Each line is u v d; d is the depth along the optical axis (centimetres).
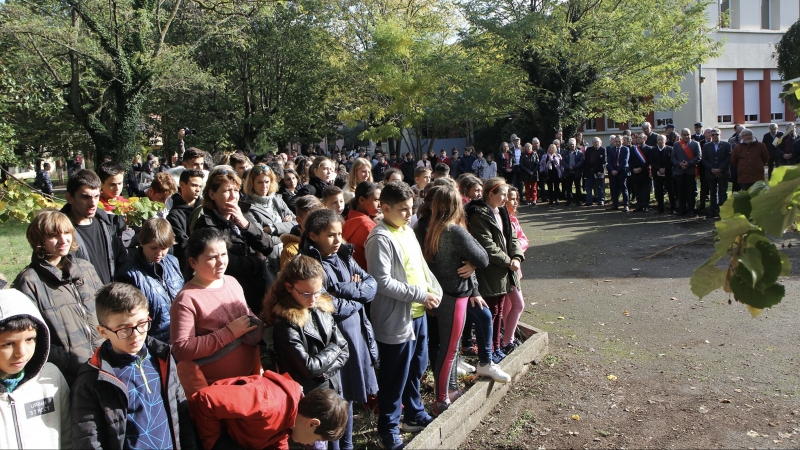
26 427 270
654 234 1126
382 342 409
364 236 466
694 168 1278
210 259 340
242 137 2902
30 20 1609
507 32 1919
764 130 2936
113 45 1789
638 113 2136
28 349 267
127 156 1903
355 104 2748
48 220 336
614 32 1927
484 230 502
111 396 271
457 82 2197
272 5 2017
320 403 308
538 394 486
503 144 1838
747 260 166
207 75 2188
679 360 537
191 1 1944
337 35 2858
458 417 412
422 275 425
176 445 293
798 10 2980
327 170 694
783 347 551
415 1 2898
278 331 343
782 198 162
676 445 399
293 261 345
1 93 1343
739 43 2841
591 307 709
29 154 2217
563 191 1697
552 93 2053
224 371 337
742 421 425
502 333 571
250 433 303
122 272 371
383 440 407
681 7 2025
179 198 506
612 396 475
